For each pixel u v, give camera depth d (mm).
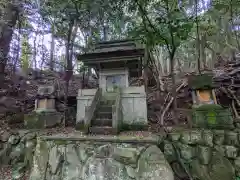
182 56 10320
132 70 5422
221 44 7930
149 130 4223
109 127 3684
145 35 4406
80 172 2861
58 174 2982
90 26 6004
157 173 2641
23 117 5012
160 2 4371
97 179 2742
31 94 6688
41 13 5535
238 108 4613
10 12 5910
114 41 5113
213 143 3320
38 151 3324
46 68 8727
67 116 5355
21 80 7504
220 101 4945
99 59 4625
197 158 3305
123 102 4539
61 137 3240
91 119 3930
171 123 4594
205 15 5660
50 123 4688
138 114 4387
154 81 7094
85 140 3090
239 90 4953
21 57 8797
